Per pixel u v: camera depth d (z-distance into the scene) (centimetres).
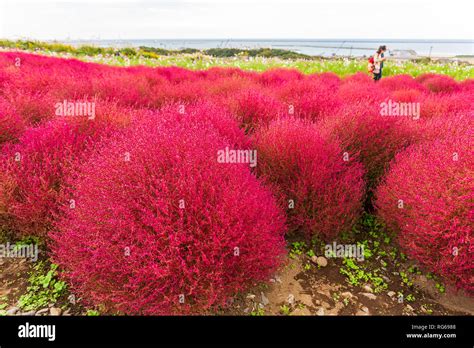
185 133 263
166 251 207
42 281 267
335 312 250
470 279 242
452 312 254
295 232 336
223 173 242
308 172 299
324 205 298
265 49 2367
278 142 327
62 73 736
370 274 290
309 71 1483
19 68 695
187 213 212
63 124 341
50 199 288
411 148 349
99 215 221
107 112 392
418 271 292
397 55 2286
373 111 383
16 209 279
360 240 334
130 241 210
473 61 1925
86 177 255
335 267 298
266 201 249
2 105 385
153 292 210
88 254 220
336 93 643
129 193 220
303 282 279
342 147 353
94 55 1761
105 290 220
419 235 267
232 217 213
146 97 612
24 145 335
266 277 247
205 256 197
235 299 253
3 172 299
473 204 234
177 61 1680
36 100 486
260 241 224
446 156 285
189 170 225
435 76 1045
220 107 426
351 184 315
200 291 208
